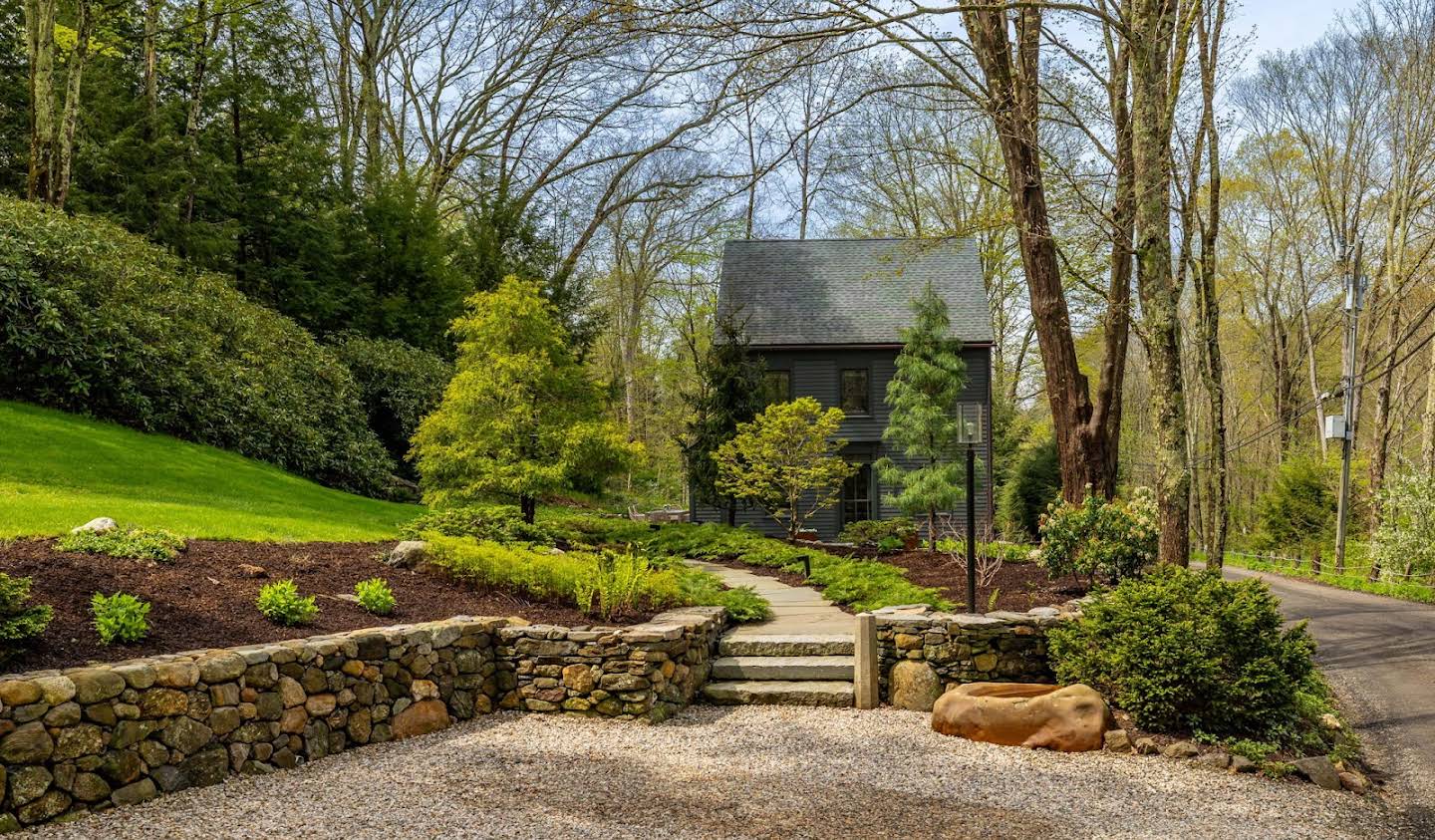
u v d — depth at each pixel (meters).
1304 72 28.91
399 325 23.95
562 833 4.99
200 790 5.36
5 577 5.28
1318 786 6.71
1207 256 16.67
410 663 7.09
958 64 13.98
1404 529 20.77
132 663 5.36
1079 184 13.15
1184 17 12.48
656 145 32.47
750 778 6.23
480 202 28.45
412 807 5.30
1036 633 8.83
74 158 19.80
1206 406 40.47
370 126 29.20
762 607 10.79
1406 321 32.44
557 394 14.50
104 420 13.40
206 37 22.97
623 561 9.92
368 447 18.27
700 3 9.66
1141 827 5.57
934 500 17.52
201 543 8.48
